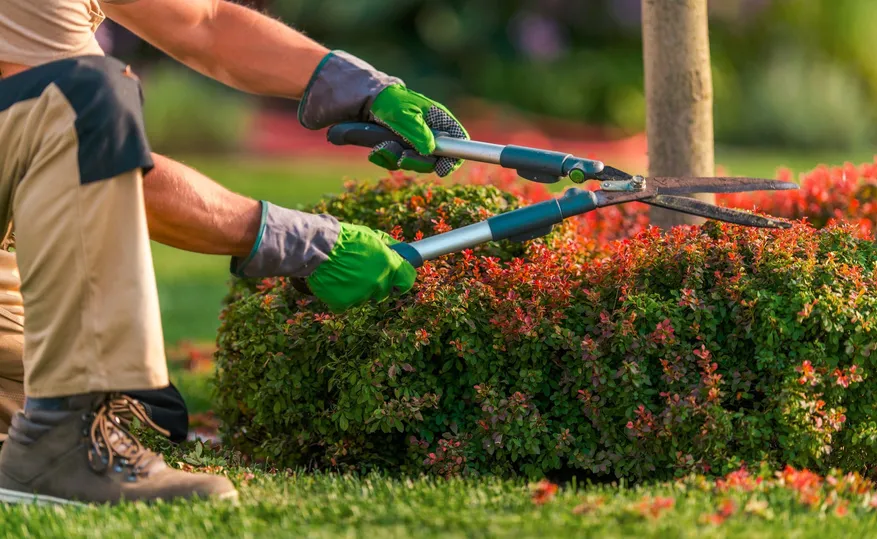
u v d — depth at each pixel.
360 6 24.03
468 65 24.39
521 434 4.60
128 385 3.55
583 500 3.69
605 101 23.86
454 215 5.30
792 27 24.55
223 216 3.89
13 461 3.87
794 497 3.81
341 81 4.37
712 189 4.37
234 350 5.17
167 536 3.35
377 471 4.70
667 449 4.48
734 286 4.53
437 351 4.71
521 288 4.82
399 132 4.29
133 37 23.31
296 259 3.99
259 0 23.50
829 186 6.38
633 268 4.74
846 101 23.47
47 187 3.57
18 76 3.68
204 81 23.75
